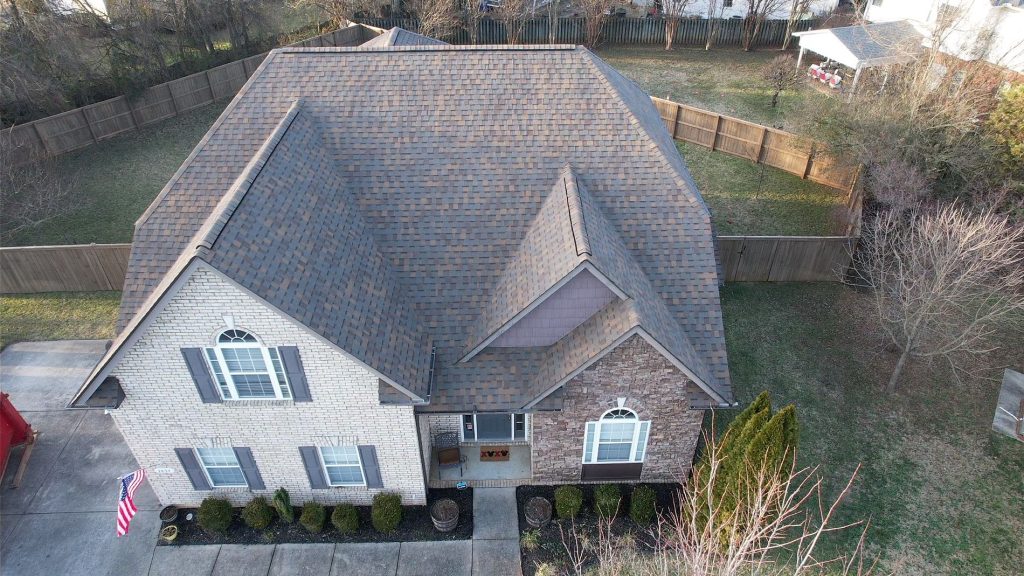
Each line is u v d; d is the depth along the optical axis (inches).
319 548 649.6
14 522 673.6
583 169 703.1
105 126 1299.2
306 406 596.4
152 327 528.4
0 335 901.8
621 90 850.1
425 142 717.3
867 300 957.2
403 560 636.7
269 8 1605.6
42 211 1082.7
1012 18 1227.2
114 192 1165.7
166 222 673.6
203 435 619.5
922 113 985.5
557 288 579.5
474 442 743.7
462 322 646.5
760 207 1154.0
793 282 997.2
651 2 1909.4
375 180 700.0
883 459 733.3
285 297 517.0
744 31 1756.9
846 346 884.0
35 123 1197.1
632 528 659.4
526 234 677.9
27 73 1213.1
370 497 686.5
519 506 685.3
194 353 551.5
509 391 614.5
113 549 649.6
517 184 701.3
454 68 754.2
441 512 660.1
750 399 806.5
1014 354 863.7
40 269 952.3
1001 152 953.5
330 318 545.6
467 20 1770.4
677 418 645.3
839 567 628.1
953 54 1056.8
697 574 439.2
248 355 558.3
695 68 1657.2
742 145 1274.6
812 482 707.4
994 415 783.7
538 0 1866.4
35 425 774.5
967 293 810.8
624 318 564.4
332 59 764.0
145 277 650.2
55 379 836.0
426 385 589.3
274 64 764.6
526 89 741.3
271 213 570.9
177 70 1427.2
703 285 660.7
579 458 681.6
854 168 1078.4
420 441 644.7
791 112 1250.0
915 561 632.4
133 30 1331.2
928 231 764.0
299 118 711.1
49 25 1251.8
